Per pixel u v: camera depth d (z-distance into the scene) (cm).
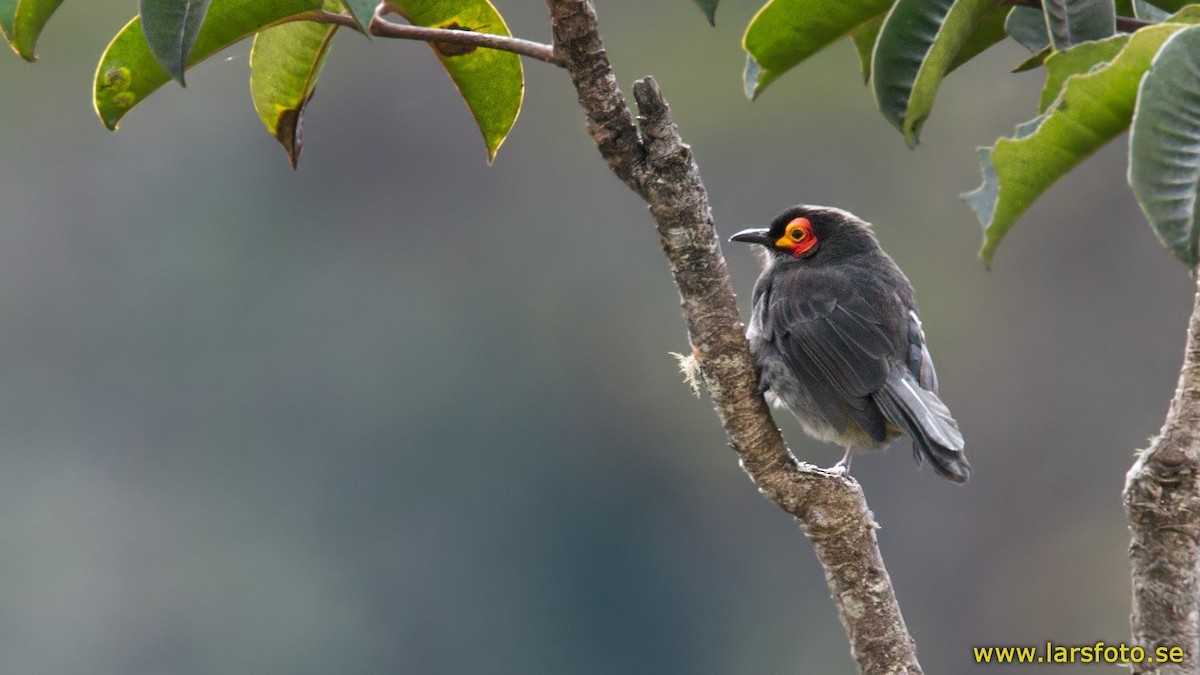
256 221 2161
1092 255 1797
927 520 1803
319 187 2170
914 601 1792
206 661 1998
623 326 2088
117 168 2148
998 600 1753
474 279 2131
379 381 2133
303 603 2059
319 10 429
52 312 2120
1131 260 1777
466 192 2141
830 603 2080
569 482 2130
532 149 2128
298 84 485
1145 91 329
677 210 418
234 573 2050
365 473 2119
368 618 2069
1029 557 1750
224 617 2020
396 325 2136
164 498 2066
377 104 2167
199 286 2139
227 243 2150
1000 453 1800
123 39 440
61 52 2122
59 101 2131
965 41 413
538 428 2125
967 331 1820
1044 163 378
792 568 2103
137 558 2028
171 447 2102
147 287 2130
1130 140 328
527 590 2111
